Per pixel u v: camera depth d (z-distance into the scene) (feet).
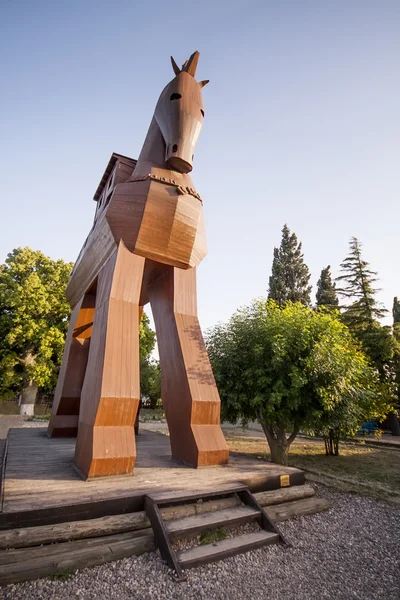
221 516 14.12
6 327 66.23
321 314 28.30
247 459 22.75
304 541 14.34
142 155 24.38
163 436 35.37
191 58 24.18
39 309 65.16
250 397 26.25
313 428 26.55
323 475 25.50
